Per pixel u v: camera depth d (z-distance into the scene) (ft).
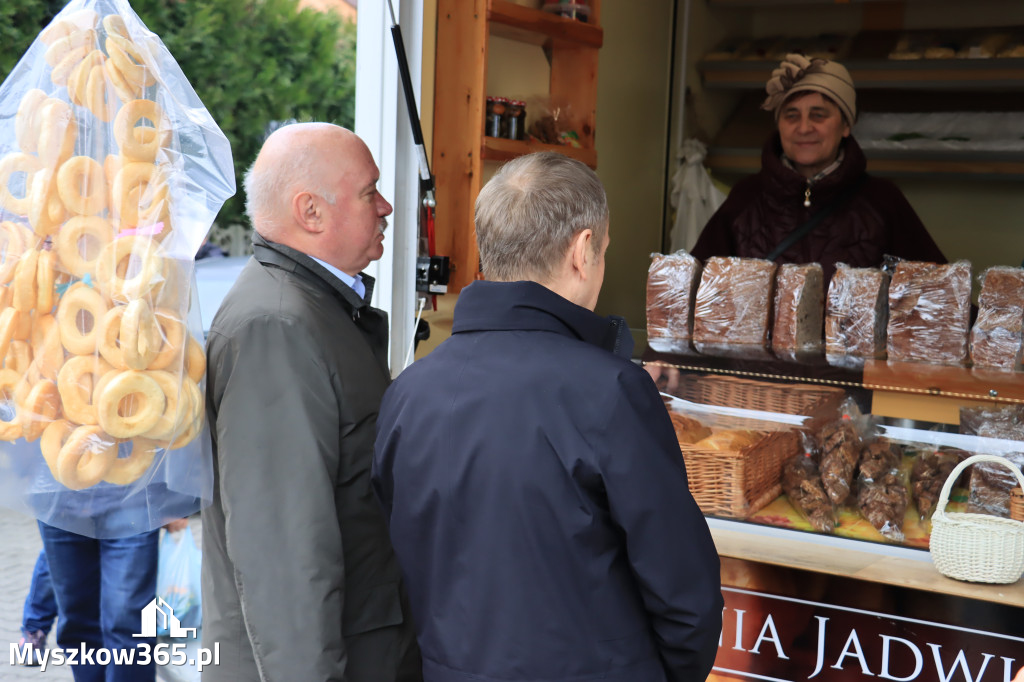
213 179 5.27
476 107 9.24
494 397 4.46
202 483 5.42
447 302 9.46
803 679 7.54
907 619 7.14
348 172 5.97
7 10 20.98
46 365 4.87
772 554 7.63
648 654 4.52
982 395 7.47
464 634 4.53
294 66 28.35
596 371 4.36
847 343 8.46
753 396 8.39
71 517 5.08
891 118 15.72
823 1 16.48
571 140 10.78
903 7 16.06
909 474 7.95
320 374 5.50
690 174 16.28
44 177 4.84
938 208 16.65
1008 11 15.34
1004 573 6.96
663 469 4.29
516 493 4.35
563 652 4.36
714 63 16.37
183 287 5.08
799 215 12.61
